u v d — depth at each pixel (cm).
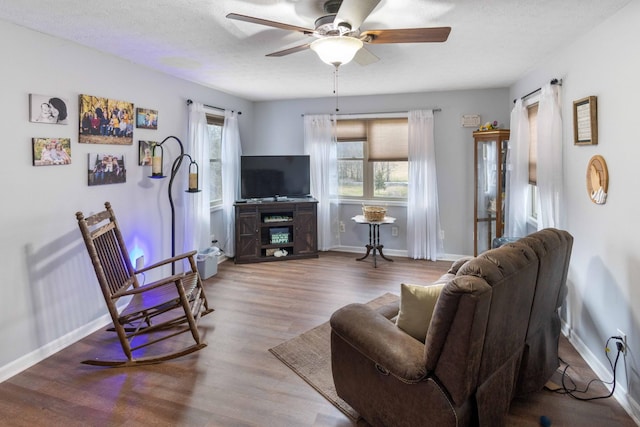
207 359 260
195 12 226
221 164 510
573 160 278
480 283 145
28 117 252
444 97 490
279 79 414
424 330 177
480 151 473
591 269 251
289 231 522
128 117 337
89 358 264
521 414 203
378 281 422
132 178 347
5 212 240
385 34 205
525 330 189
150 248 373
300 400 215
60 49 272
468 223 498
